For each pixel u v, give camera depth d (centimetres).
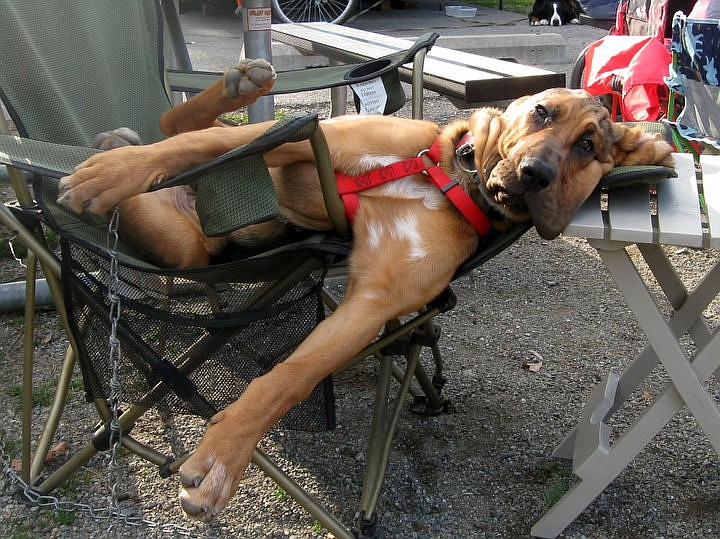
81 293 104
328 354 103
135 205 111
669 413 112
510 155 109
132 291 104
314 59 387
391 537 118
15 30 120
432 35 147
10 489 126
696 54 206
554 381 162
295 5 516
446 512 124
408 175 117
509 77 149
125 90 142
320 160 102
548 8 560
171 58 191
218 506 92
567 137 109
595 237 105
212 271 99
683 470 134
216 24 520
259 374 108
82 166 95
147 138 142
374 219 116
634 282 109
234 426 96
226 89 121
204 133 104
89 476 129
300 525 120
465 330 181
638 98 246
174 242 114
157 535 117
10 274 193
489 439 142
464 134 121
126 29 145
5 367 160
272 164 118
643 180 108
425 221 116
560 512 117
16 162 93
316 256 104
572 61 431
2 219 107
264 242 128
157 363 106
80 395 151
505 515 123
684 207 110
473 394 156
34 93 119
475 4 675
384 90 149
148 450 117
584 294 199
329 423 108
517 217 114
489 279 206
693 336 136
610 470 114
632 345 176
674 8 247
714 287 132
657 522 123
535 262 217
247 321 104
